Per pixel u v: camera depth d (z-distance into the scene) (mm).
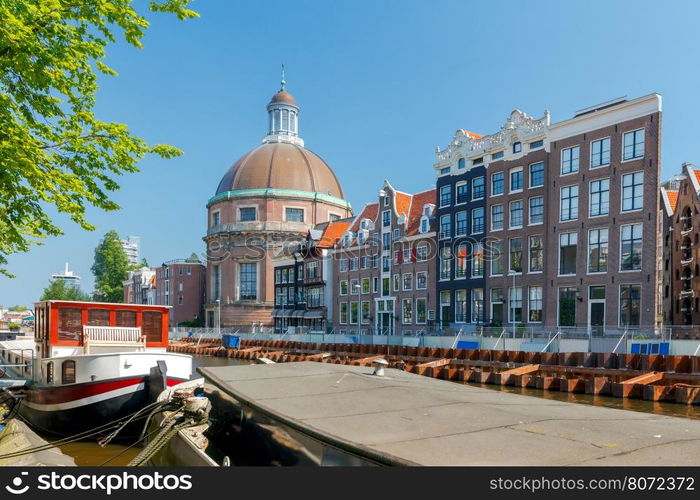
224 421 9070
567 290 39594
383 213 57719
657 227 34844
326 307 67938
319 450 5832
